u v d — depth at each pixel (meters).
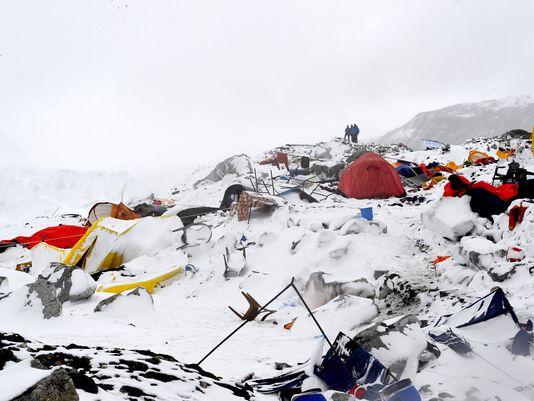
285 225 15.65
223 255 14.43
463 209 12.82
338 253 12.95
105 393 3.46
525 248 9.86
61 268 11.37
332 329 8.87
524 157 20.28
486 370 5.21
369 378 5.17
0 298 9.02
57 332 8.20
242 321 10.13
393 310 9.88
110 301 9.98
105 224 16.22
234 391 4.66
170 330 9.23
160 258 15.12
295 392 5.27
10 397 2.67
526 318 6.52
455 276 10.27
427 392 5.07
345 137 38.12
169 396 3.94
